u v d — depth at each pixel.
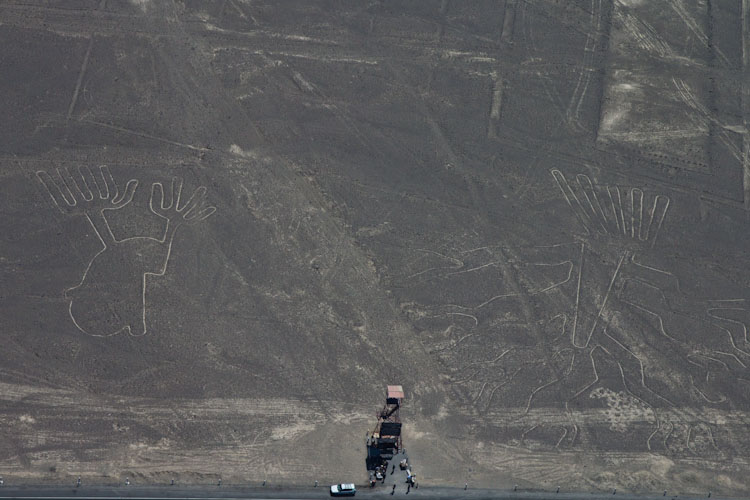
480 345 139.25
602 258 152.62
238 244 148.25
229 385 130.75
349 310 141.62
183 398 128.62
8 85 167.00
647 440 130.25
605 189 162.88
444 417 130.50
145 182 155.00
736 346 142.50
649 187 163.88
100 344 133.38
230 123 166.12
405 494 120.69
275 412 128.50
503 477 124.44
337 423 128.25
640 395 135.25
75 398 127.12
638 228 157.50
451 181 161.88
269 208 154.00
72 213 149.12
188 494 118.12
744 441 131.00
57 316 135.88
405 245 151.50
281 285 143.62
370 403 131.00
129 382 129.50
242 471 121.75
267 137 164.75
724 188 165.12
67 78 169.62
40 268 141.38
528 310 144.25
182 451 123.00
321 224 152.75
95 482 118.00
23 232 145.75
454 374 135.50
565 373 137.00
